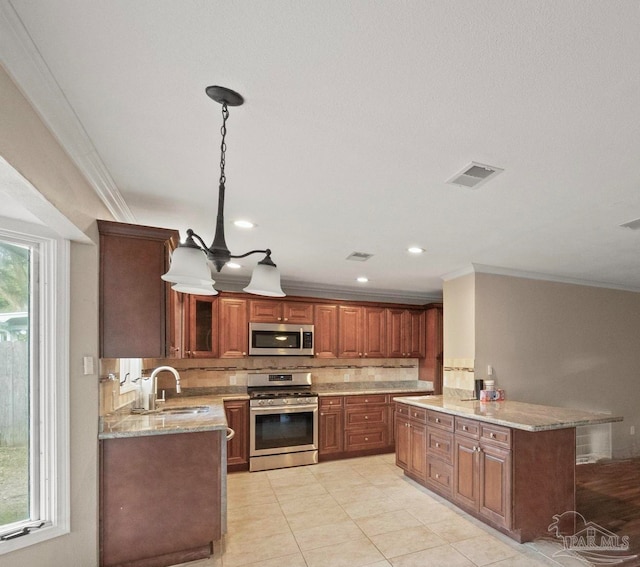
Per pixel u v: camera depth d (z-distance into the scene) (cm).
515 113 149
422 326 583
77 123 160
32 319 215
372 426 514
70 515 216
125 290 246
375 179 212
